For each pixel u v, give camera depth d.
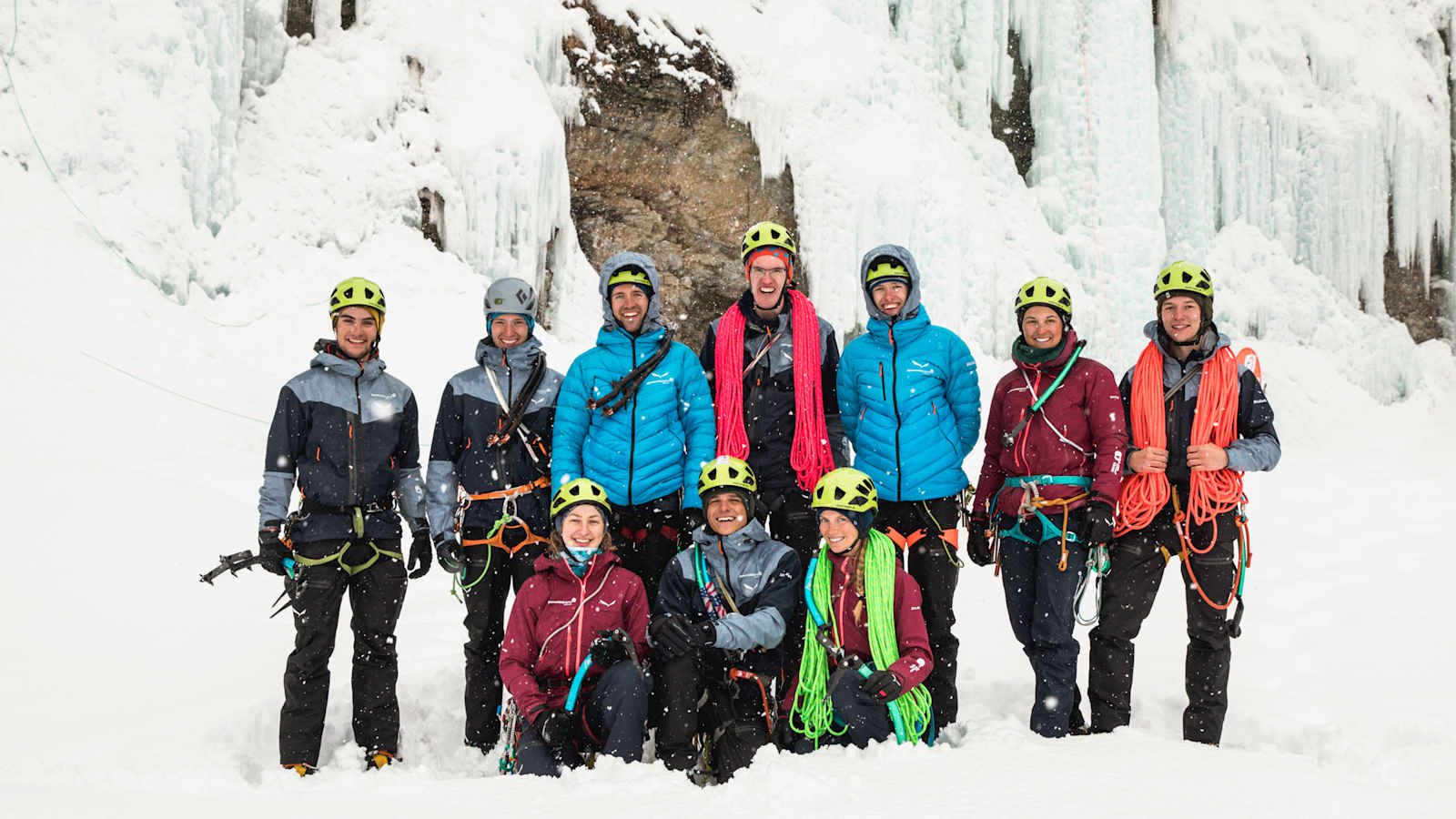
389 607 4.01
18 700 4.12
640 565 4.30
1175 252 18.77
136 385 8.22
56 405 7.56
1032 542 4.21
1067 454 4.12
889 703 3.73
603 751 3.63
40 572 5.28
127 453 7.34
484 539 4.20
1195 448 3.96
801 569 4.09
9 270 8.52
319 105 11.16
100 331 8.54
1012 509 4.20
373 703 3.98
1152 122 17.06
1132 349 16.78
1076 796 2.71
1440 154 19.91
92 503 6.04
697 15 14.02
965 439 4.39
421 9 11.99
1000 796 2.73
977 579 7.02
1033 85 17.61
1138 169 16.95
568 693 3.83
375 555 3.98
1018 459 4.20
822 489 3.93
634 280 4.31
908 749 3.38
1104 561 4.08
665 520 4.33
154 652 4.79
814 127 14.54
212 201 10.13
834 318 14.34
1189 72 18.58
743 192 14.17
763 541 4.04
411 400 4.19
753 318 4.50
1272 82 19.39
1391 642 5.30
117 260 9.20
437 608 5.78
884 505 4.35
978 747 3.41
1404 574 6.87
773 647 3.88
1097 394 4.10
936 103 16.89
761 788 2.88
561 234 12.23
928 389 4.32
